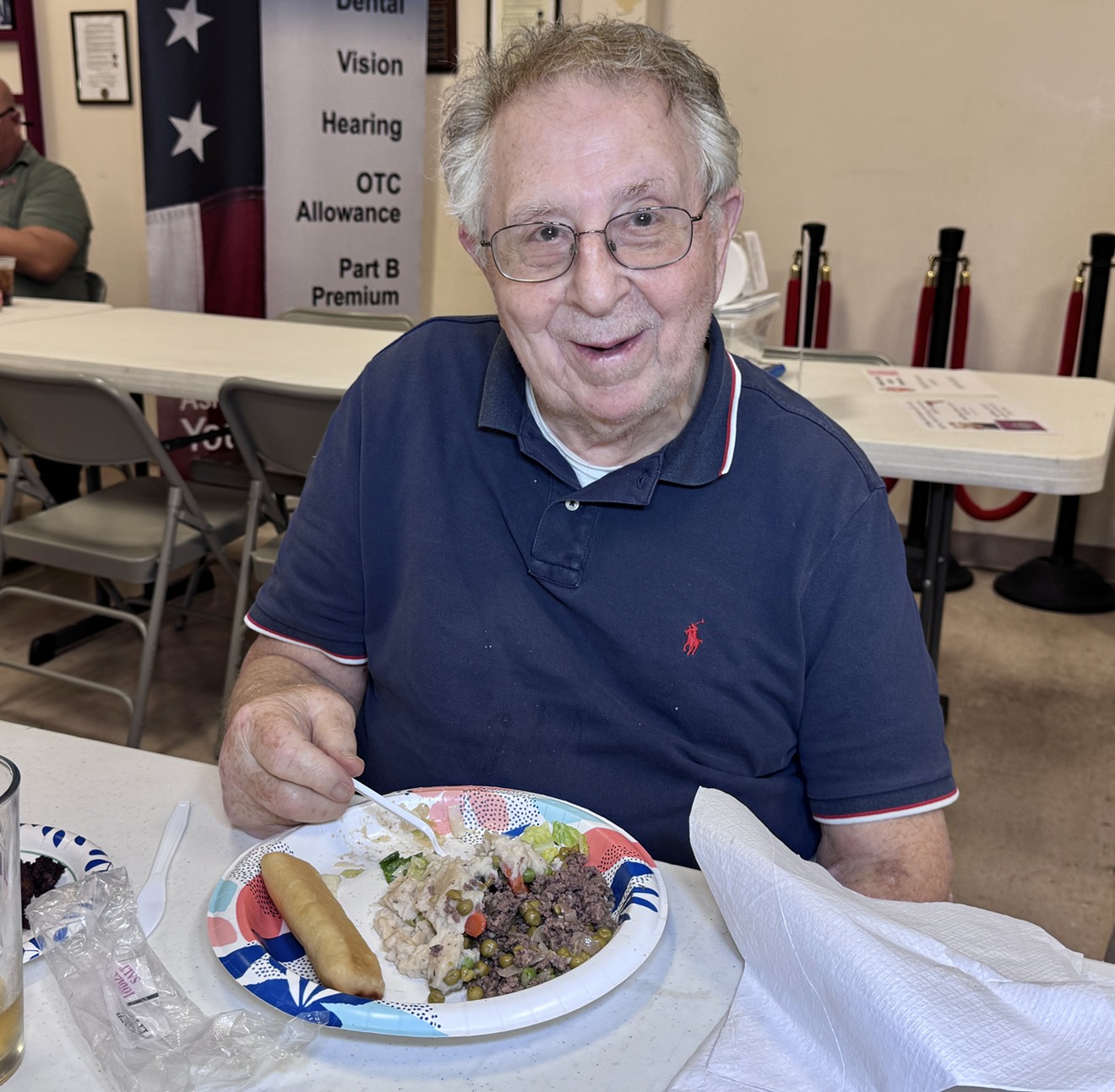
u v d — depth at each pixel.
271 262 4.24
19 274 3.71
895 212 3.69
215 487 2.77
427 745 1.12
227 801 0.90
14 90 4.64
